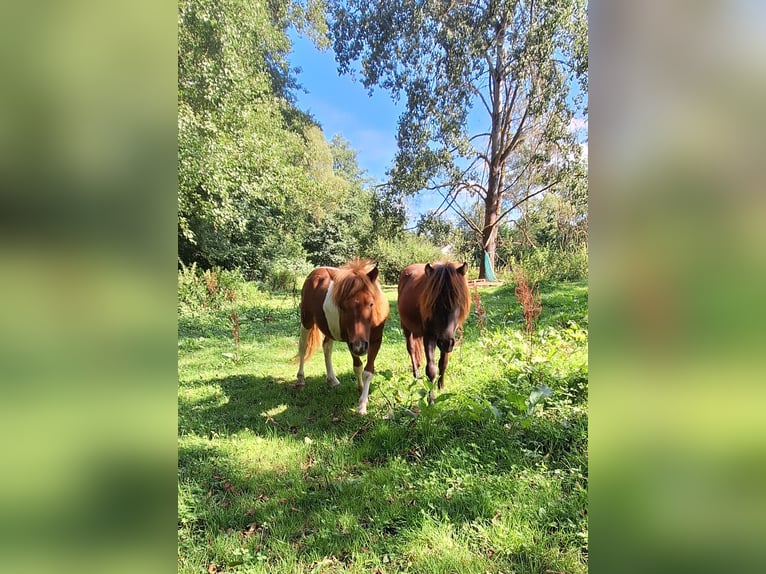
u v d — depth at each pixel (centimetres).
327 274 414
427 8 1220
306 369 499
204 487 259
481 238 1280
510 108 1280
